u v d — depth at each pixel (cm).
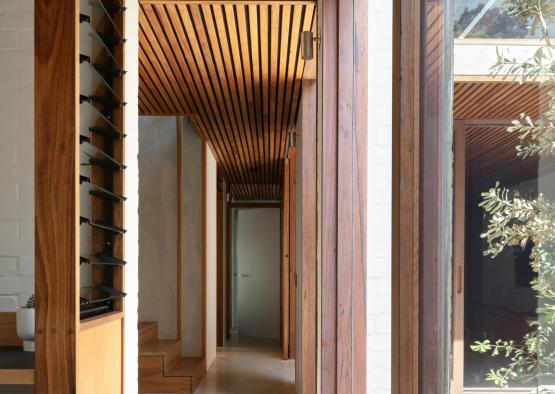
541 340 70
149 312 761
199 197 789
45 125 190
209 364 835
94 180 234
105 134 241
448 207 113
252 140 798
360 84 279
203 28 383
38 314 189
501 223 83
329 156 292
